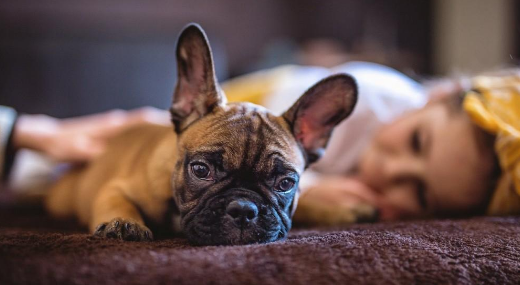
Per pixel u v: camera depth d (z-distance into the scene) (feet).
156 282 1.05
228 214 1.42
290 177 1.56
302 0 5.42
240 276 1.08
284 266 1.12
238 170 1.49
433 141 2.02
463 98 1.98
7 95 3.96
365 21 5.43
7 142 2.35
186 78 1.67
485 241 1.37
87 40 4.34
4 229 1.60
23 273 1.06
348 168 2.65
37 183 2.67
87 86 4.13
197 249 1.23
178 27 5.08
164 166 1.65
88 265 1.09
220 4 5.21
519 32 4.87
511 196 1.81
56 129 2.50
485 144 1.87
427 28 5.47
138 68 4.26
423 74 5.32
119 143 2.09
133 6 4.91
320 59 4.70
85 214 1.95
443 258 1.24
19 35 4.33
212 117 1.60
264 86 2.93
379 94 2.59
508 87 1.89
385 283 1.12
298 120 1.69
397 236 1.37
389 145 2.26
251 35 5.35
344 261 1.16
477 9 5.22
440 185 1.98
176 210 1.64
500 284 1.20
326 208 2.03
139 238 1.38
